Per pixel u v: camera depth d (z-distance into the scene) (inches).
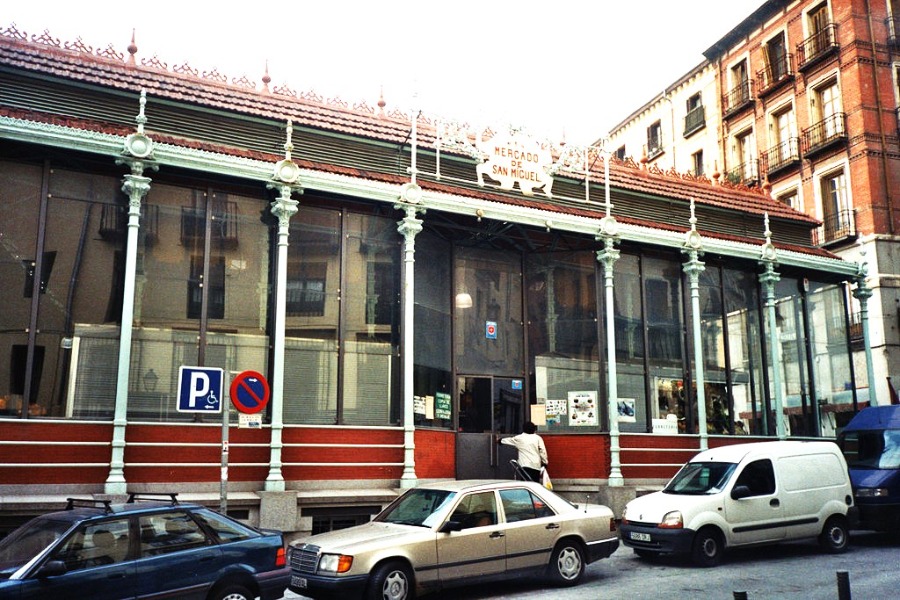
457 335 701.3
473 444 679.7
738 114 1606.8
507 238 727.1
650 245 770.8
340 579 369.7
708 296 818.2
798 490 555.8
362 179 617.6
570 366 732.7
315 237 611.2
